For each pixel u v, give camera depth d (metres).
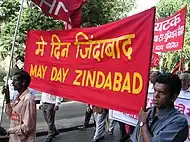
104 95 4.18
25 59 5.85
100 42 4.30
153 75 6.29
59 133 10.16
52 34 5.28
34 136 4.57
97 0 17.17
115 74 4.02
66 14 5.72
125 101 3.85
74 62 4.77
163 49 8.70
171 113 2.89
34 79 5.60
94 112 9.22
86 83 4.50
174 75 2.94
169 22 8.51
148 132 2.90
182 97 5.83
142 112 3.03
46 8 5.70
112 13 18.75
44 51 5.45
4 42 15.89
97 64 4.34
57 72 5.12
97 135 9.12
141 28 3.68
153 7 3.56
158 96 2.90
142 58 3.66
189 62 22.25
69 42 4.91
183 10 8.12
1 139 8.08
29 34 5.80
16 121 4.57
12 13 16.39
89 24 17.56
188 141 5.63
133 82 3.76
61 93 4.98
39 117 11.91
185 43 22.25
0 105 12.30
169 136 2.79
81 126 11.02
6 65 19.64
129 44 3.83
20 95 4.59
